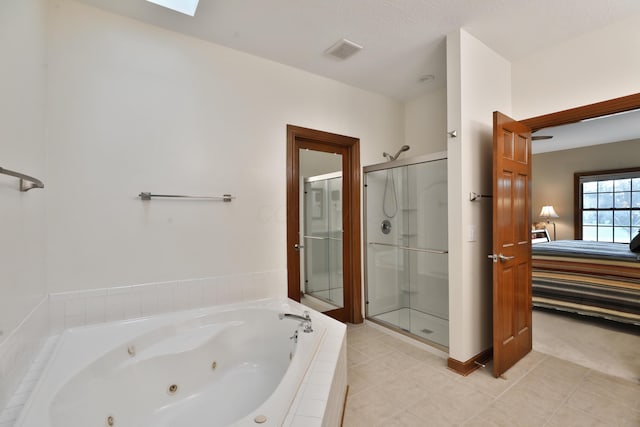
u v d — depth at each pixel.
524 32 2.37
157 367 1.85
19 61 1.48
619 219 5.77
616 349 2.74
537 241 5.66
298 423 1.13
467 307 2.38
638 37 2.13
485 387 2.15
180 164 2.36
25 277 1.52
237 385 2.06
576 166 6.17
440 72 3.05
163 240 2.29
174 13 2.13
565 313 3.73
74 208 1.99
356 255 3.43
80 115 2.00
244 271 2.63
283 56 2.73
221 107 2.54
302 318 2.15
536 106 2.64
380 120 3.60
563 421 1.79
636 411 1.88
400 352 2.72
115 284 2.12
